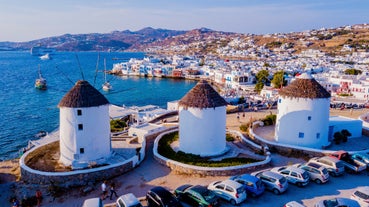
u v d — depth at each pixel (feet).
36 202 98.17
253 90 403.75
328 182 99.66
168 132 161.07
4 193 110.32
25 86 479.41
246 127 170.40
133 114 252.62
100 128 123.75
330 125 151.94
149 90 466.29
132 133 162.09
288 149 128.77
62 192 103.40
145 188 101.04
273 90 335.06
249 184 89.40
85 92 121.08
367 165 107.96
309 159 121.19
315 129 138.00
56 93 419.74
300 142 139.85
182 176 109.09
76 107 118.01
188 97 129.49
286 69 524.52
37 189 106.11
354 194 84.17
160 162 122.52
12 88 457.68
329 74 423.23
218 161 118.32
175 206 80.48
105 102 124.77
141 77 627.87
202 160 120.26
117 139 157.28
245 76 455.63
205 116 125.39
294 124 139.74
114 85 514.68
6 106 332.80
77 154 121.29
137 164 120.67
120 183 106.01
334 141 150.82
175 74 613.93
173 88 485.97
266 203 85.71
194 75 600.80
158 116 227.81
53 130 243.40
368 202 80.53
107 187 103.86
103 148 125.80
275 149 132.67
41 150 138.82
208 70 599.98
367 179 102.01
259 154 128.98
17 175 131.75
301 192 92.38
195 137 127.34
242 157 125.39
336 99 296.10
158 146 138.92
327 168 104.53
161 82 554.46
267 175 93.91
